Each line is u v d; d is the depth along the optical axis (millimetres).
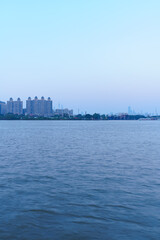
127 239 10031
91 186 17266
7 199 14516
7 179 19219
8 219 11844
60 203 13898
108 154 33438
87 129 119875
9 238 10211
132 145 45500
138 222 11469
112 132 92188
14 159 29141
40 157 30688
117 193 15633
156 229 10805
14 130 109188
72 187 17031
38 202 14055
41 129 119688
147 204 13633
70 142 51844
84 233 10578
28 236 10359
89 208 13164
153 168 23609
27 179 19266
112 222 11516
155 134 79812
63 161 27734
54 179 19281
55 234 10516
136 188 16719
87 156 31531
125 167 24125
